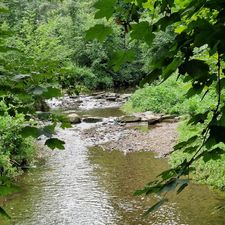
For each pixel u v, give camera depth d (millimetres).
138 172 10914
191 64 1590
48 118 2334
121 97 28094
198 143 2072
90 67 36438
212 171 9453
